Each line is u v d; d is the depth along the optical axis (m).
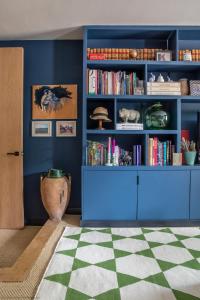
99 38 2.68
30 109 2.76
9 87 2.59
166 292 1.37
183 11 2.15
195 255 1.80
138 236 2.16
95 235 2.18
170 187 2.40
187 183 2.40
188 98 2.44
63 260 1.72
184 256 1.79
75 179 2.77
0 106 2.60
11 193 2.63
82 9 2.10
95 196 2.40
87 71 2.45
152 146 2.46
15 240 2.32
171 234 2.21
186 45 2.69
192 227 2.39
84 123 2.44
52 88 2.74
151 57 2.49
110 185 2.40
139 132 2.44
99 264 1.67
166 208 2.41
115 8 2.09
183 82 2.51
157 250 1.89
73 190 2.78
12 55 2.59
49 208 2.50
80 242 2.03
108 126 2.72
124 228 2.36
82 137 2.54
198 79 2.67
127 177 2.40
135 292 1.37
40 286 1.42
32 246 1.93
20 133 2.60
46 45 2.74
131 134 2.69
